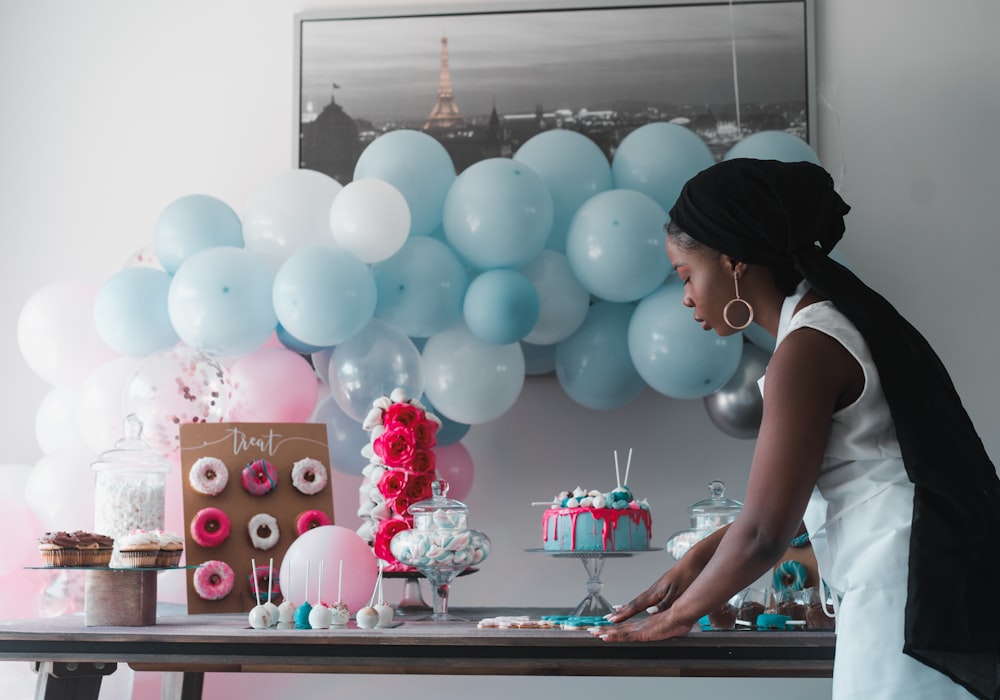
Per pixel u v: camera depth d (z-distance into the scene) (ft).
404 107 8.81
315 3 9.05
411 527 6.31
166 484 6.98
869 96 8.62
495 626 5.39
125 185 9.11
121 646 5.15
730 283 4.32
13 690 7.25
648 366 6.95
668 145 7.37
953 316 8.42
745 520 3.96
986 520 3.78
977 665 3.66
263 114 9.05
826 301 4.14
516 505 8.52
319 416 7.73
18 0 9.33
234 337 6.85
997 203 8.48
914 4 8.68
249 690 8.52
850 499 4.02
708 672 5.48
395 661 5.02
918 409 3.84
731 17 8.62
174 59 9.18
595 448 8.51
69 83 9.23
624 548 5.86
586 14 8.72
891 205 8.54
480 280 6.91
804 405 3.87
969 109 8.57
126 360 7.39
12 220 9.13
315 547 6.09
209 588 6.47
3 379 8.99
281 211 7.12
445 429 7.68
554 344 7.85
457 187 7.02
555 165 7.36
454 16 8.82
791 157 7.21
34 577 7.43
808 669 4.92
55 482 7.30
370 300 6.73
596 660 4.87
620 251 6.75
